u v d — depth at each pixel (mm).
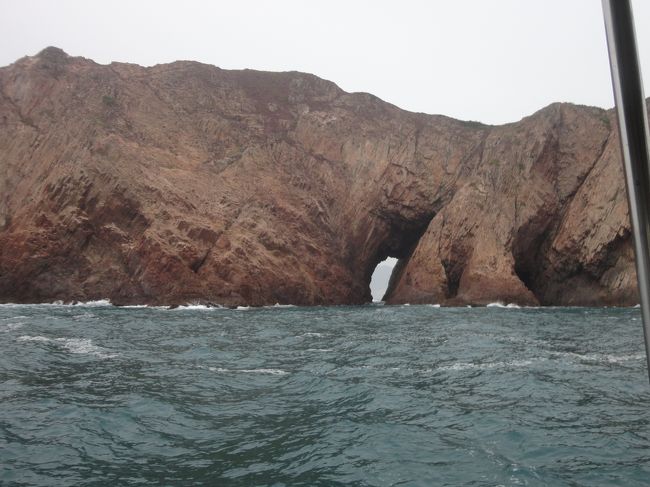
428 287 39656
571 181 42125
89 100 45844
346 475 5043
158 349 13078
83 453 5590
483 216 41406
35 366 10297
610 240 35906
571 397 8141
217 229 38656
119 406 7426
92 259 35250
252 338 15789
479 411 7332
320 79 57750
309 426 6648
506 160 43531
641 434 6270
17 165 41469
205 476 5008
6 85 46719
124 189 37406
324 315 25922
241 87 55531
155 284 33906
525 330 17984
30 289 33531
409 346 13977
